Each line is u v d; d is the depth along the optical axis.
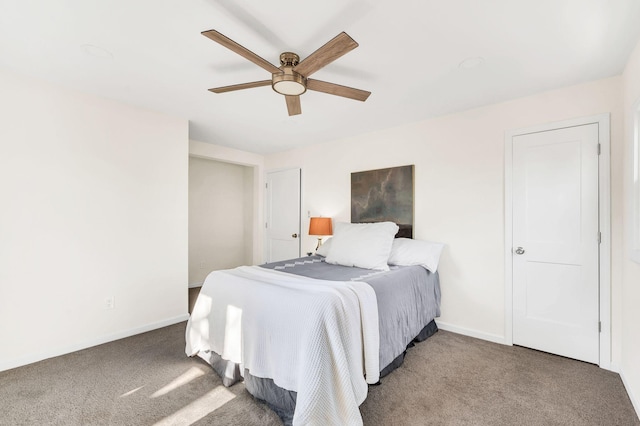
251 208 5.22
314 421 1.36
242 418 1.62
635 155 1.78
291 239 4.47
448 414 1.65
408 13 1.48
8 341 2.12
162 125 2.96
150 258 2.88
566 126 2.32
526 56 1.88
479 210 2.74
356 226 2.96
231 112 2.92
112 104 2.63
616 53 1.84
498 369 2.14
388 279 2.15
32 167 2.22
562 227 2.34
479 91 2.40
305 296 1.61
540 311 2.43
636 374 1.73
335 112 2.89
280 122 3.20
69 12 1.49
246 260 5.36
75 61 1.98
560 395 1.83
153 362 2.23
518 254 2.53
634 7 1.42
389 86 2.31
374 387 1.91
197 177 4.77
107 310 2.59
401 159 3.26
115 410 1.67
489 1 1.40
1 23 1.57
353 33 1.65
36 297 2.24
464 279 2.81
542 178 2.43
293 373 1.52
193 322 2.22
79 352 2.38
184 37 1.70
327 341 1.47
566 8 1.44
